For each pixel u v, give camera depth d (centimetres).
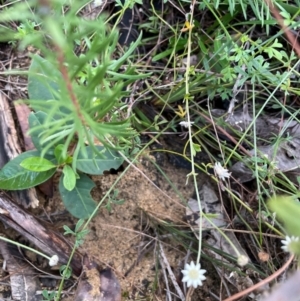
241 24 26
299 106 26
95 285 21
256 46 24
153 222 24
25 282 22
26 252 23
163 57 26
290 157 24
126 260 23
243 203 22
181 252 24
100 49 13
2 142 22
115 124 19
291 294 13
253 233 22
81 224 21
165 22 25
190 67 23
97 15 25
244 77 23
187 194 25
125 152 22
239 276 23
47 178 22
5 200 21
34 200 22
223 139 25
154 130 25
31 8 24
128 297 23
